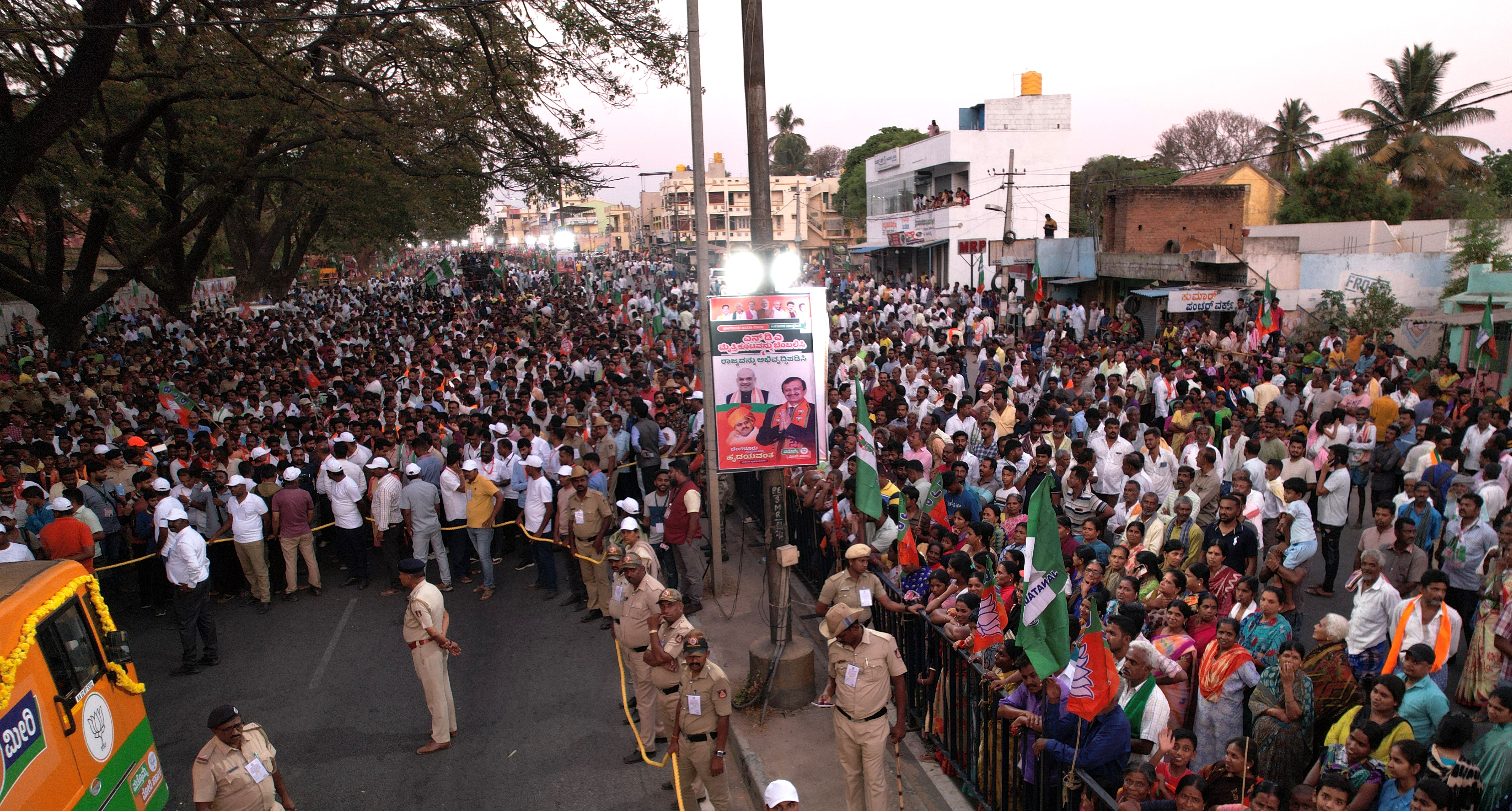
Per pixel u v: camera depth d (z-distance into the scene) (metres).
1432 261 27.14
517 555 12.94
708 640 9.61
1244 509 8.05
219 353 25.09
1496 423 11.22
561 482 10.61
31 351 26.70
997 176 44.31
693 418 14.12
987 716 6.25
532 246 129.62
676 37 16.91
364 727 8.22
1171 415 13.83
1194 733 5.99
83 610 5.97
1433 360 19.77
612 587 8.55
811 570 11.19
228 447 12.77
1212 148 69.00
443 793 7.18
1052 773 5.64
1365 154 41.78
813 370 9.50
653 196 119.62
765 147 10.18
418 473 11.27
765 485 9.58
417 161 18.09
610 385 15.88
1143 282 31.17
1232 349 22.30
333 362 24.12
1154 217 32.59
